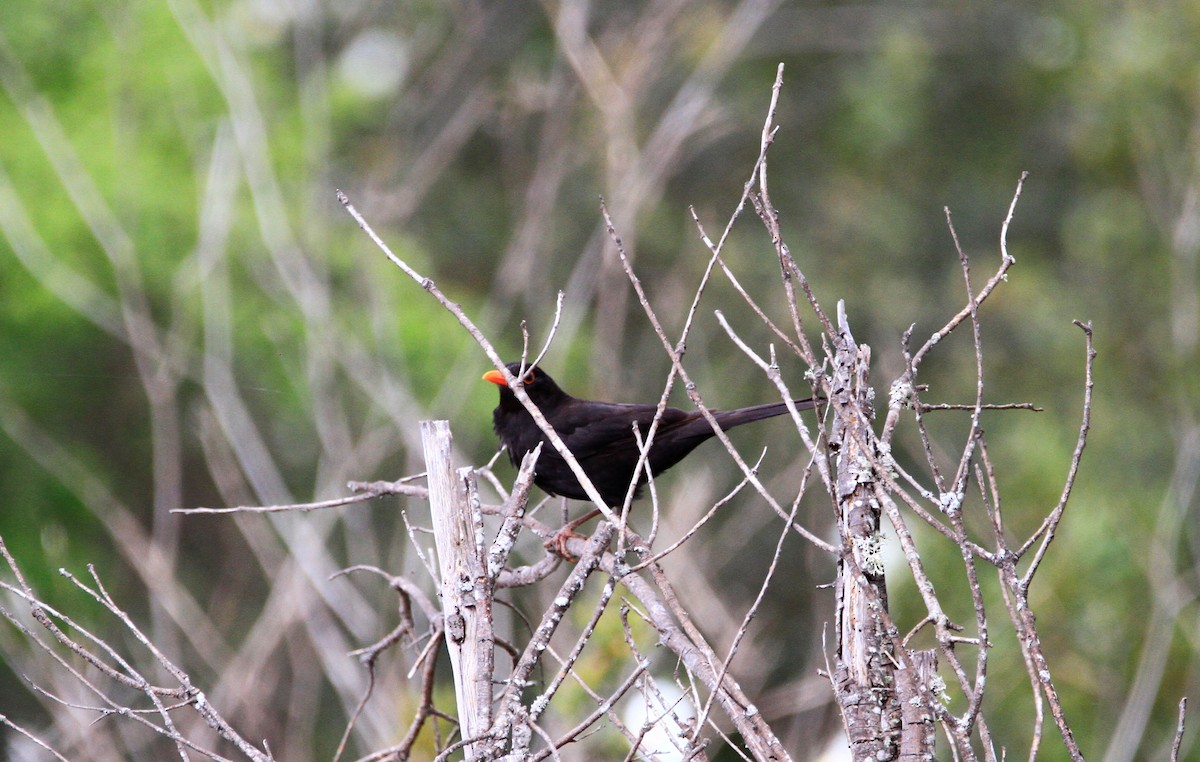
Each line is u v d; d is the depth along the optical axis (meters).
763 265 19.19
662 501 13.52
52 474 16.09
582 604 9.17
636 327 18.50
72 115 16.62
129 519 13.32
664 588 4.91
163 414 14.23
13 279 15.84
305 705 10.95
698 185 20.62
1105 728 11.04
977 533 11.34
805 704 10.71
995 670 11.19
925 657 4.62
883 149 20.97
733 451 4.49
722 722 9.23
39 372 16.44
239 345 15.60
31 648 9.84
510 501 5.16
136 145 16.47
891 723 4.58
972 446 4.27
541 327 15.45
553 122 16.84
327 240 15.70
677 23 18.20
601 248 15.10
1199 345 15.00
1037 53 21.38
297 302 15.33
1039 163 21.03
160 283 16.03
